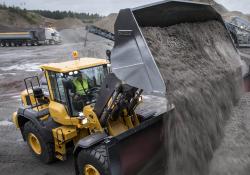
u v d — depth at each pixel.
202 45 5.20
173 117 4.13
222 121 4.79
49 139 6.22
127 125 5.61
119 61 4.00
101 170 4.62
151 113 6.07
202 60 4.93
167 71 4.19
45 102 6.81
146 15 4.41
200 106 4.36
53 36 40.41
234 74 5.22
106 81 4.89
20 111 6.78
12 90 13.66
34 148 6.80
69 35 53.84
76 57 6.33
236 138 4.68
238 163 4.40
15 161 6.82
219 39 5.61
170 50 4.62
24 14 77.00
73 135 5.85
